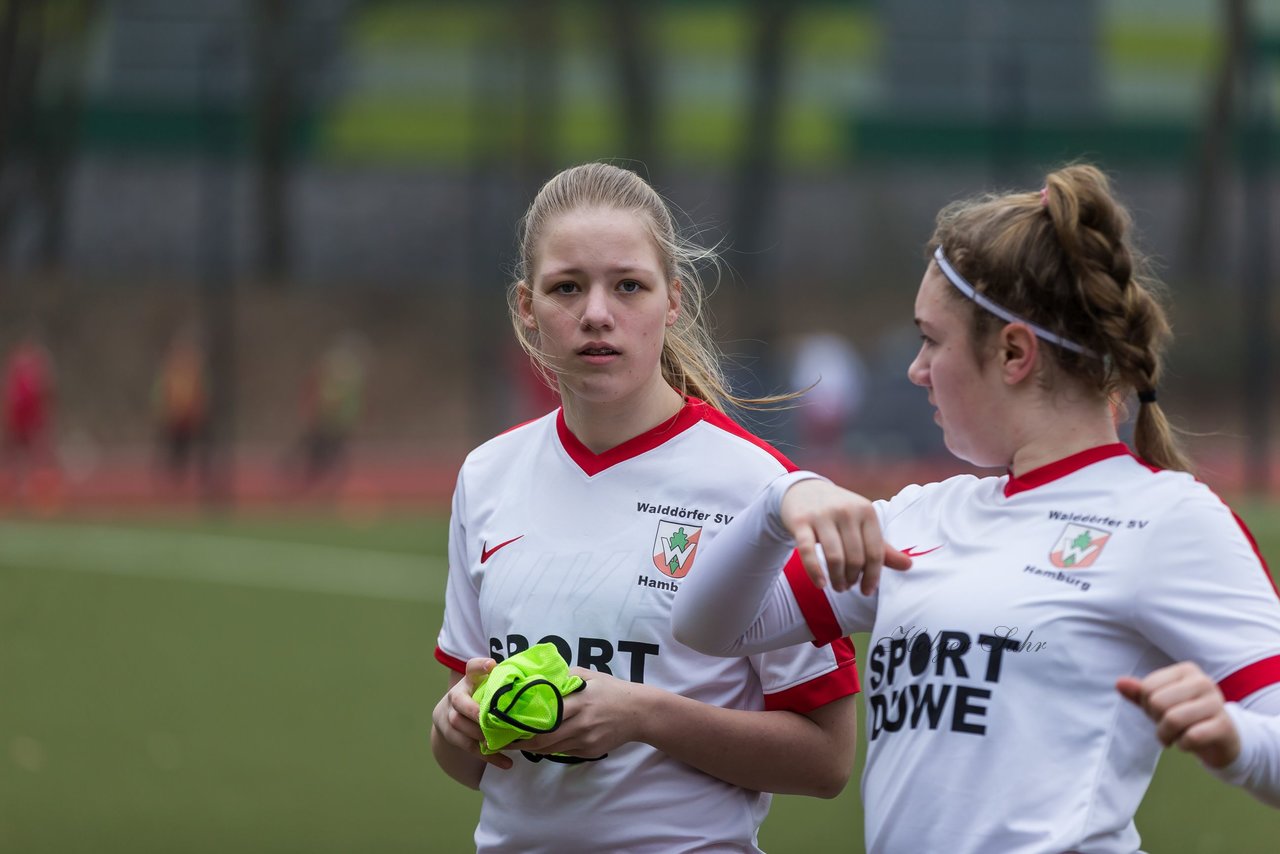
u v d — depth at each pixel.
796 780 8.97
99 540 51.72
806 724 8.99
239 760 23.33
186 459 74.75
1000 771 7.45
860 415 76.00
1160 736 6.57
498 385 88.44
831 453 73.31
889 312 97.69
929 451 75.19
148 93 101.38
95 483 75.25
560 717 8.21
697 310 10.15
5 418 88.81
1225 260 97.06
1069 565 7.59
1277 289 97.12
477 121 93.69
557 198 9.10
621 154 100.31
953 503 8.28
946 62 103.31
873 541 7.48
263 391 95.56
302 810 20.52
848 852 18.58
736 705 9.13
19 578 42.44
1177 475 7.68
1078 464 7.83
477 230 90.00
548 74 88.06
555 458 9.45
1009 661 7.54
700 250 10.32
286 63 101.06
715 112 104.94
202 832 19.33
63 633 34.09
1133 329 7.81
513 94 90.50
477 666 8.55
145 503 67.31
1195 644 7.25
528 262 9.30
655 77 101.38
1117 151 101.44
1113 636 7.46
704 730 8.66
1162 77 101.94
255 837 19.12
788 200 103.06
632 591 8.94
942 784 7.58
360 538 52.53
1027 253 7.78
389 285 101.81
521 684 8.16
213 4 101.69
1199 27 102.12
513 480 9.61
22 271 97.75
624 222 8.86
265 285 100.81
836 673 9.05
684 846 8.87
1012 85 81.56
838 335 95.62
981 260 7.90
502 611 9.23
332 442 75.69
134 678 29.44
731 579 8.00
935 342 8.12
